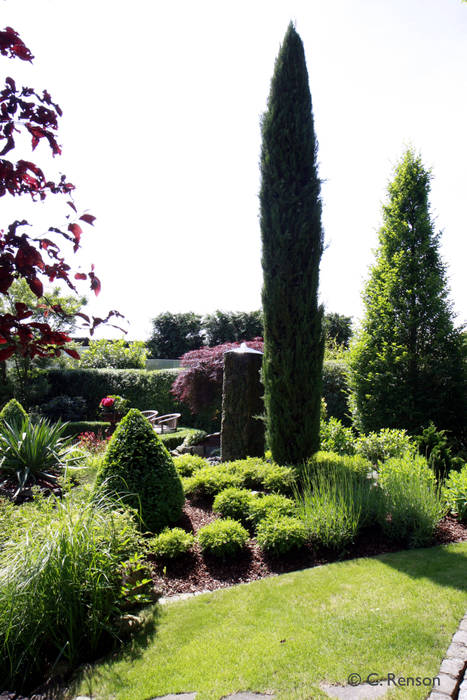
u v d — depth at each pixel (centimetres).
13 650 239
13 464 588
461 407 753
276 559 386
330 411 1090
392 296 812
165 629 282
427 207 826
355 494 454
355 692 211
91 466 665
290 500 453
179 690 221
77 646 260
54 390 1449
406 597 302
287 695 212
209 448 1025
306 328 615
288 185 631
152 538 395
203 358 1169
